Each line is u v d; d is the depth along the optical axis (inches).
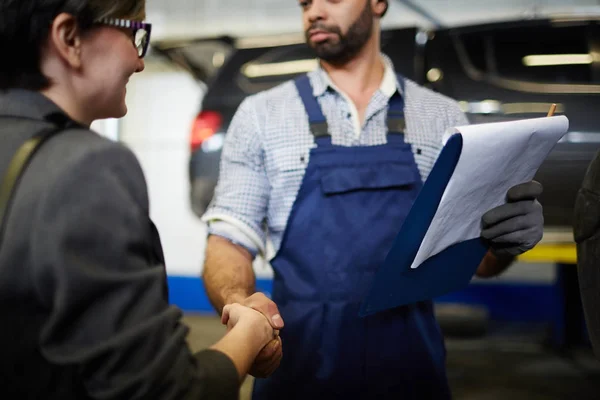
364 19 54.5
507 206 45.7
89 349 26.6
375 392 52.2
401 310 53.0
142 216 29.4
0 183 28.1
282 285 53.7
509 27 138.5
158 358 27.5
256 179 55.1
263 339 37.1
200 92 236.4
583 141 126.6
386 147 53.3
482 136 38.1
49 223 26.5
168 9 247.0
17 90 30.6
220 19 242.7
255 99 57.4
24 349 27.5
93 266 26.9
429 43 140.8
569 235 124.0
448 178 38.6
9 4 29.3
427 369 53.1
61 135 29.3
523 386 126.8
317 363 52.0
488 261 57.4
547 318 182.2
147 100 241.4
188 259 231.6
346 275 52.0
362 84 56.4
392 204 52.4
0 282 27.0
